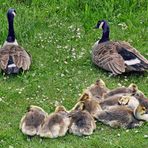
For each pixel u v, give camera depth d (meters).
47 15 18.17
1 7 18.44
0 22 17.23
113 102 13.30
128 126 12.91
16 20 17.28
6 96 14.20
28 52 15.98
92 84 14.46
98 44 15.76
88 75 15.27
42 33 17.22
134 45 16.73
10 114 13.56
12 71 14.73
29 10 18.33
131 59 14.91
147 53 16.31
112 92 13.76
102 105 13.36
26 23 17.17
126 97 13.23
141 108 12.84
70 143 12.50
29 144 12.46
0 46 16.27
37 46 16.59
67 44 16.69
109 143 12.52
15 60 14.87
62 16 18.17
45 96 14.31
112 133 12.84
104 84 14.33
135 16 18.08
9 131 12.88
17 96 14.23
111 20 17.94
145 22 17.80
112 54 15.05
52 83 14.83
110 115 12.92
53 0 18.81
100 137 12.70
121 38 17.09
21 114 13.57
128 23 17.72
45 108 13.78
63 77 15.12
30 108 12.84
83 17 18.02
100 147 12.39
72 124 12.62
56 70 15.41
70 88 14.67
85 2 18.50
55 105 13.93
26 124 12.54
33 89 14.52
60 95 14.38
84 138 12.62
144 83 14.93
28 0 18.84
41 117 12.65
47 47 16.52
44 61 15.81
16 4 18.70
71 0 18.58
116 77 15.12
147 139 12.70
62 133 12.55
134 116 12.92
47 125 12.50
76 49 16.45
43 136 12.50
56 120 12.52
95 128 12.88
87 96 13.37
